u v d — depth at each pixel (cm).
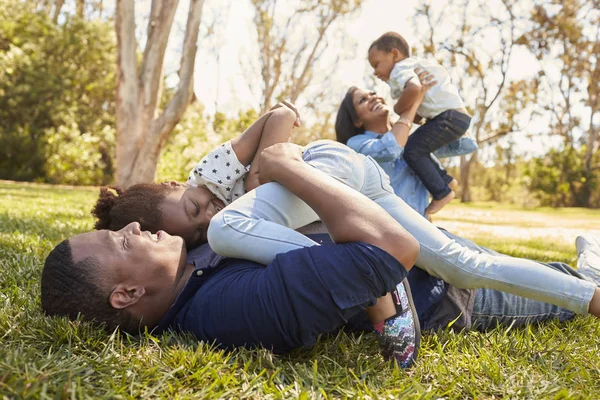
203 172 201
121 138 1007
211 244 173
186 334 168
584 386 150
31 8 2436
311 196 160
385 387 149
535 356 175
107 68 2284
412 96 338
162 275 171
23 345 150
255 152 209
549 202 3042
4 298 198
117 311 166
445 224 1221
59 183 1969
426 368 162
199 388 139
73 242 168
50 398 120
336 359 166
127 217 197
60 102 2034
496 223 1434
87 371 138
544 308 212
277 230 166
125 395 129
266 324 156
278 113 211
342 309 150
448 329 192
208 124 2048
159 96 1027
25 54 2089
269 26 2452
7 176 1925
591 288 184
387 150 326
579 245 257
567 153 3011
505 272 188
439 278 198
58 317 165
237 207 173
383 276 150
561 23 2705
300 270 152
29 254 289
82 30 2217
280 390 140
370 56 390
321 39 2389
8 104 1980
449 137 366
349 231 152
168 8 998
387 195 200
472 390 148
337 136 365
